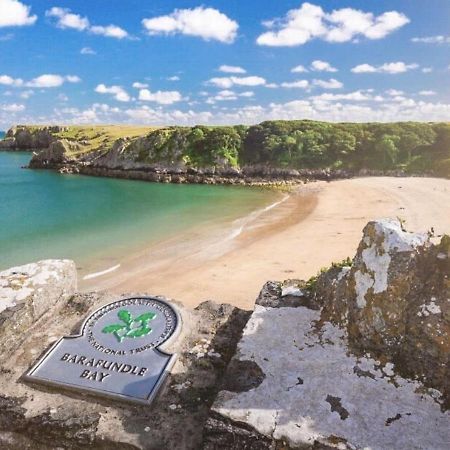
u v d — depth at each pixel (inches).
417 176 2507.4
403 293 249.8
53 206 1811.0
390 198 1686.8
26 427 244.4
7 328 299.3
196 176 2765.7
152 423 241.0
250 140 3093.0
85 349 296.8
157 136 3127.5
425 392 229.0
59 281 359.6
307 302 323.3
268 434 208.7
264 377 245.0
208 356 293.0
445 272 247.8
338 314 286.8
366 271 270.4
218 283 757.3
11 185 2571.4
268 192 2194.9
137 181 2787.9
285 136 2984.7
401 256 254.1
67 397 260.8
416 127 2933.1
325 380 239.8
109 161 3164.4
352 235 1086.4
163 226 1325.0
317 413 218.2
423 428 208.1
